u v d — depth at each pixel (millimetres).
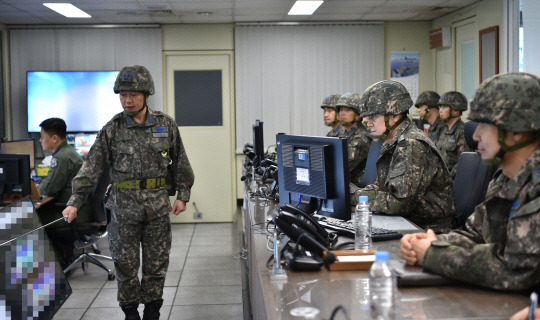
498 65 6387
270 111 8086
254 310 2697
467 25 7191
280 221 2186
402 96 2840
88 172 3504
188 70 8094
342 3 6812
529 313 1400
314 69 8078
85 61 7863
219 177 8195
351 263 1955
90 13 7129
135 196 3512
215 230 7570
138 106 3514
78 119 7805
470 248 1693
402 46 8234
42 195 5020
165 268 3664
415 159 2740
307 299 1653
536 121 1566
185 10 7043
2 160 4746
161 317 4156
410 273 1735
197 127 8148
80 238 5027
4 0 6309
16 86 7863
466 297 1625
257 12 7281
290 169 2762
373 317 1478
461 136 5926
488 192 1809
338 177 2469
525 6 5832
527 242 1553
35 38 7824
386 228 2555
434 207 2844
